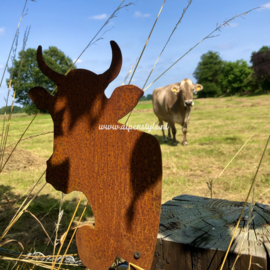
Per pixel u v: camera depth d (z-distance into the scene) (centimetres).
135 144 87
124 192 90
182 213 157
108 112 91
